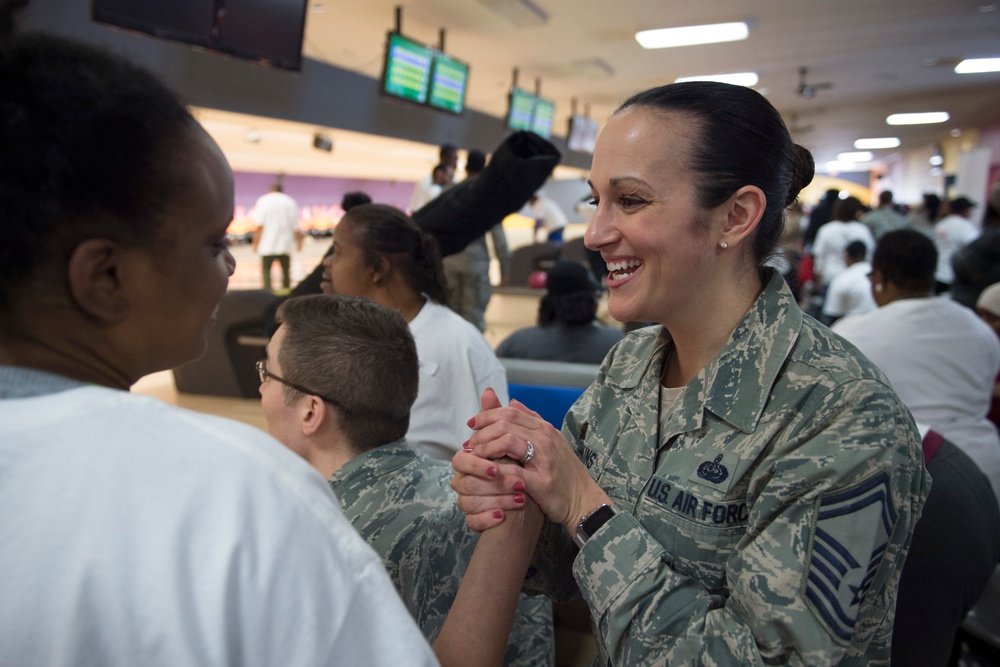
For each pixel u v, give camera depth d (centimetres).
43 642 40
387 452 109
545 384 226
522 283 796
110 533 41
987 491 133
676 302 81
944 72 932
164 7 404
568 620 182
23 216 44
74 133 44
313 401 107
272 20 471
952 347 199
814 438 71
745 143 76
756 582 68
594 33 730
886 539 69
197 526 43
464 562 108
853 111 1275
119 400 47
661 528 80
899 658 128
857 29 717
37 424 44
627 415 92
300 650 44
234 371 353
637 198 78
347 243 170
